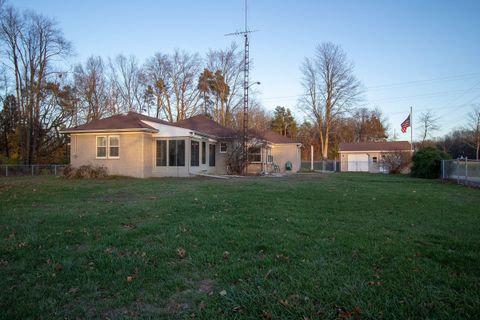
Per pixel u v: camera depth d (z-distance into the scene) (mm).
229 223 5441
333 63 38375
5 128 27188
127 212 6434
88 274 3260
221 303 2648
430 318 2377
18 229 5070
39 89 26453
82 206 7215
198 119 25594
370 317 2406
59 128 29656
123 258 3721
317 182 14562
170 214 6238
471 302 2604
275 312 2480
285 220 5738
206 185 12281
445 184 14234
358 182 14891
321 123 39938
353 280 3059
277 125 54406
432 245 4234
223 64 39688
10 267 3471
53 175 20609
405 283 2990
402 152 26109
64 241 4422
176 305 2648
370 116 54219
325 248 4074
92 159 17875
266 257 3723
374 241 4406
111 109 35375
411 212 6703
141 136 17188
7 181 14617
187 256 3814
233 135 20938
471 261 3582
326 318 2406
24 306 2590
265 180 15555
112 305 2641
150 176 17938
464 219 6004
